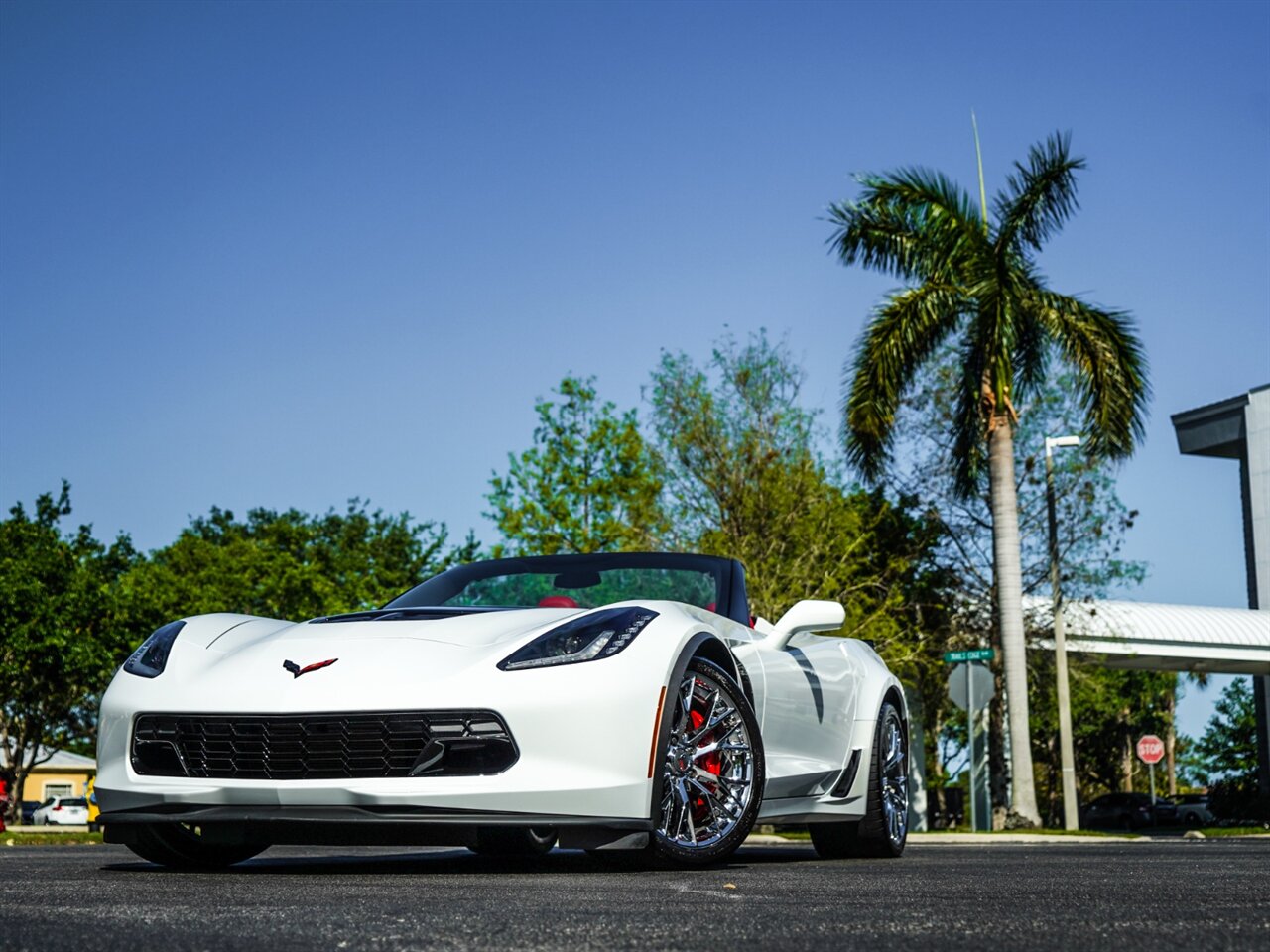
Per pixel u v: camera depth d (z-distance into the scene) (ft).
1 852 18.70
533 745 11.97
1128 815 143.84
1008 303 61.52
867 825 18.28
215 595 139.44
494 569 17.69
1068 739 64.75
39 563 102.06
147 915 8.14
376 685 12.01
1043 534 74.54
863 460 63.77
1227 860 15.81
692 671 13.53
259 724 12.05
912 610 75.72
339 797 11.69
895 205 63.10
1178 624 92.43
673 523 66.95
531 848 18.11
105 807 12.59
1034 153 62.39
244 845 14.06
